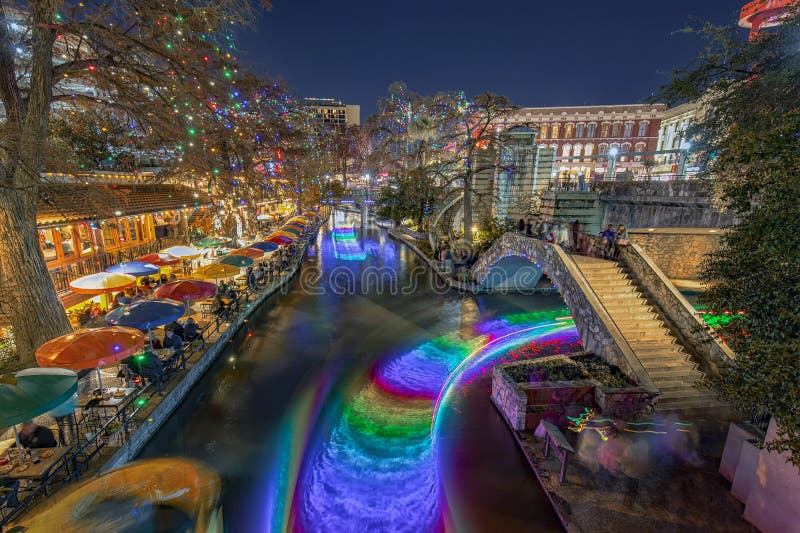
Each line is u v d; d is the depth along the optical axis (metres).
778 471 6.09
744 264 4.99
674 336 11.95
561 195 22.81
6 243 10.17
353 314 19.47
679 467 8.07
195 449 9.23
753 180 4.73
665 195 22.02
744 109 8.05
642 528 6.64
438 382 12.84
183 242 24.91
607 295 13.20
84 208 14.95
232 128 16.06
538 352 15.36
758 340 4.67
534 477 8.24
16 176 10.27
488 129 31.81
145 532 4.64
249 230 31.28
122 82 11.62
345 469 8.71
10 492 6.09
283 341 15.87
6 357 10.67
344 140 67.31
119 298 14.84
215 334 14.72
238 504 7.70
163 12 9.86
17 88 10.34
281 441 9.64
